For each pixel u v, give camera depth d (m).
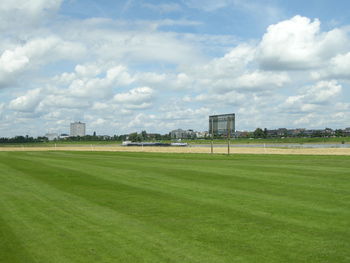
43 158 41.62
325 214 11.85
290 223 10.72
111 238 9.29
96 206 13.38
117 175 23.25
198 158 40.53
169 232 9.81
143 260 7.68
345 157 37.38
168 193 16.16
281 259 7.71
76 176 22.92
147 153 53.19
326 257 7.82
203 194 15.83
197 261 7.61
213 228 10.21
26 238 9.34
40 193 16.45
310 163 30.88
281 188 17.31
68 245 8.74
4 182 20.38
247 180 20.23
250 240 9.05
